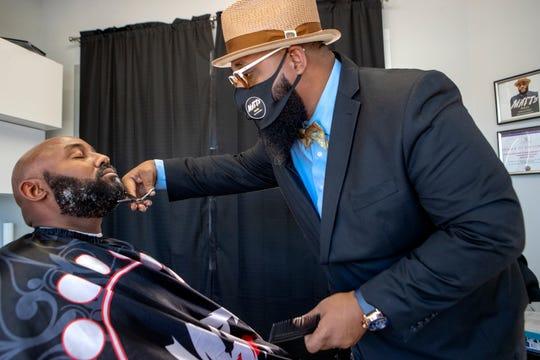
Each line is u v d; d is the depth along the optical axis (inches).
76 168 33.1
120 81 77.5
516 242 20.2
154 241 73.9
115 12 81.9
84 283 27.1
